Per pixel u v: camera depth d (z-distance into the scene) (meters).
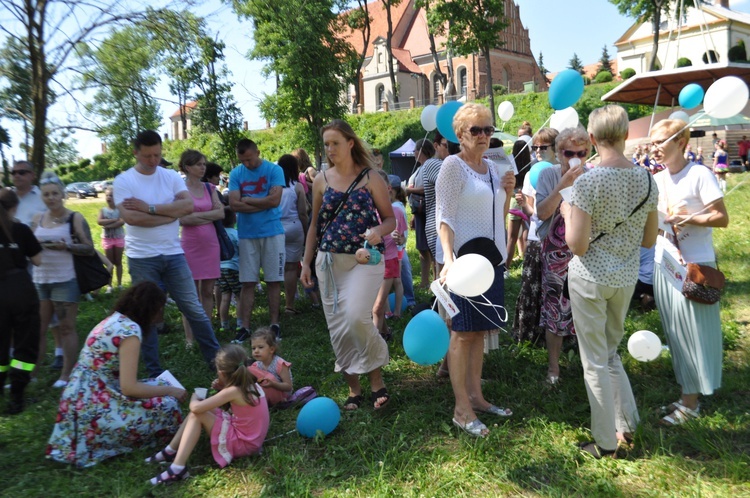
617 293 3.06
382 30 59.03
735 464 2.92
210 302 5.71
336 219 3.83
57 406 4.32
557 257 4.09
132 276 4.55
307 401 4.16
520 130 8.62
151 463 3.39
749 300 5.74
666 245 3.55
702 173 3.42
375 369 3.93
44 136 8.24
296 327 6.15
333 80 24.89
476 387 3.83
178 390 3.77
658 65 43.31
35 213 5.07
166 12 8.92
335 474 3.16
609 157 3.02
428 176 5.45
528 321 4.65
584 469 3.05
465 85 53.56
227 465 3.32
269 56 23.03
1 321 4.22
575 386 4.05
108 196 8.63
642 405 3.75
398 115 40.00
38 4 7.82
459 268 3.13
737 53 38.09
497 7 27.52
